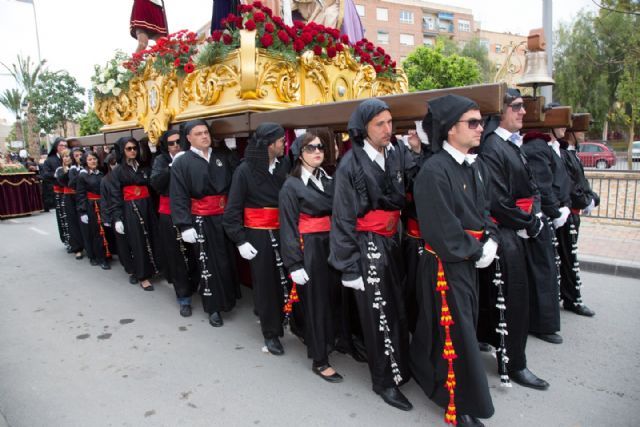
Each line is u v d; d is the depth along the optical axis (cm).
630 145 1803
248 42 372
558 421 275
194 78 444
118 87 597
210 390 322
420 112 281
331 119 328
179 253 464
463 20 4747
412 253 318
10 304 513
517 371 317
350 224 279
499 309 304
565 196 392
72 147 795
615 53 2139
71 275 629
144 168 551
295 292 350
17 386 332
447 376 262
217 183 424
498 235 279
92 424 285
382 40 4262
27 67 2725
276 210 369
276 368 352
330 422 280
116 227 543
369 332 293
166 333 423
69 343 405
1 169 1200
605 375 327
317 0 559
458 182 254
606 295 490
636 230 771
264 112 376
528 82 363
